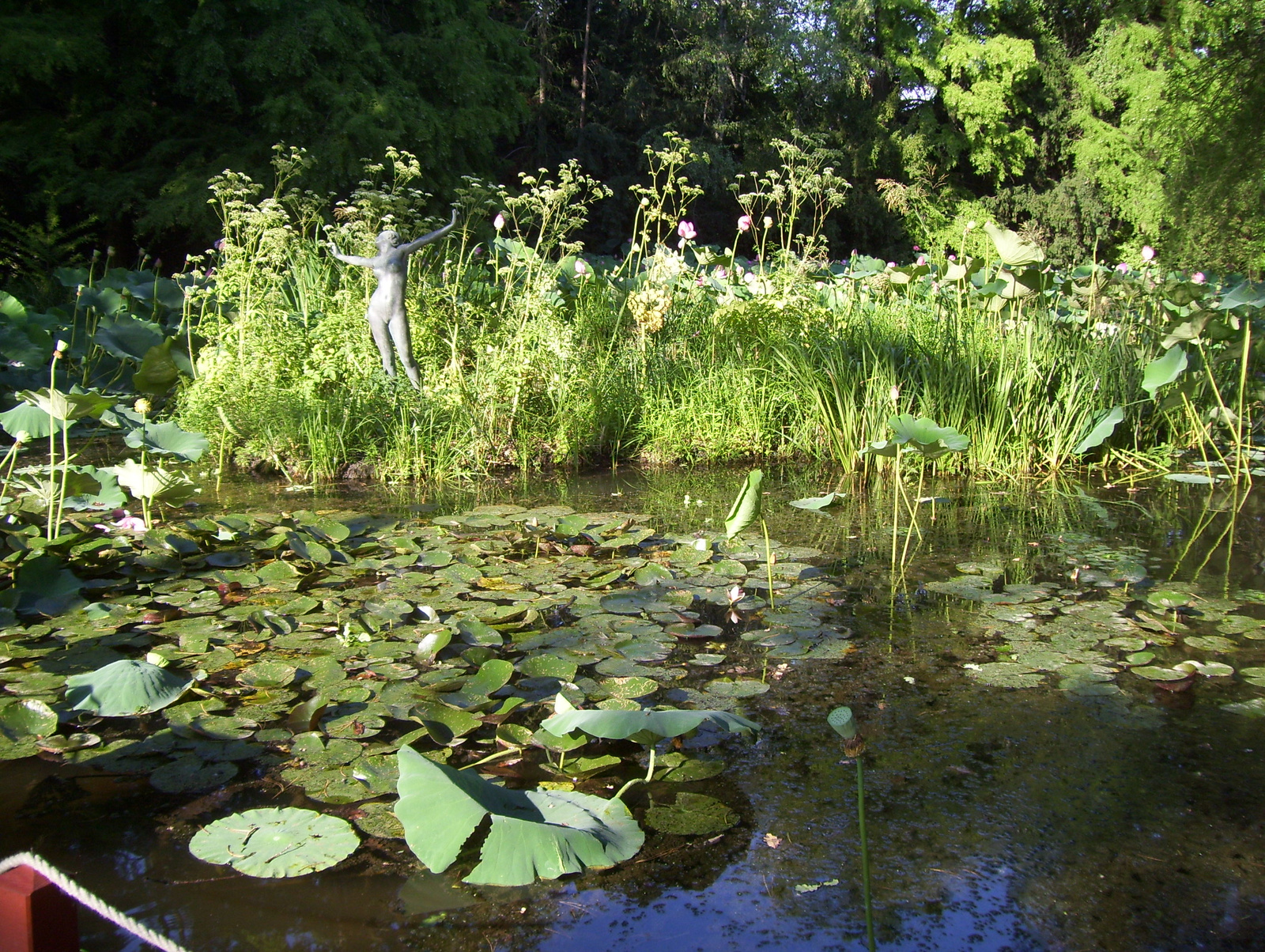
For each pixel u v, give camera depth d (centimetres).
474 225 1039
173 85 1298
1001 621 299
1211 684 253
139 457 528
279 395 544
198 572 340
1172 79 830
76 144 1252
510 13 2094
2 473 474
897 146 2073
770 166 2062
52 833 183
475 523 410
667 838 183
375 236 632
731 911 162
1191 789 201
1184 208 805
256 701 238
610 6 2161
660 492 491
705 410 585
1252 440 614
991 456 547
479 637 277
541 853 159
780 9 2195
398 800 175
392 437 527
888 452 334
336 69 1295
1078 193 2020
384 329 559
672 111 2083
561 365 581
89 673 235
